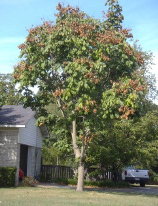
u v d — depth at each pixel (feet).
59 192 50.85
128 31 51.47
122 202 40.57
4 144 63.82
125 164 71.61
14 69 51.16
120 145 68.03
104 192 55.01
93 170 75.41
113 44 48.39
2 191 50.47
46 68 50.80
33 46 50.39
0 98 64.13
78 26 49.37
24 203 36.19
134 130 69.87
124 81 46.09
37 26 51.62
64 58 50.90
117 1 51.90
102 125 47.67
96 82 45.27
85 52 48.49
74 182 71.20
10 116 67.46
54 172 79.05
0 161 63.31
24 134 68.28
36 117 75.25
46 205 35.17
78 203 37.68
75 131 53.57
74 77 45.50
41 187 62.23
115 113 45.32
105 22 52.34
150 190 67.10
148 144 74.69
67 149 66.08
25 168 79.71
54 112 94.84
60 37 49.93
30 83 49.78
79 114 48.88
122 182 72.74
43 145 107.45
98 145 66.69
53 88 52.31
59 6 51.52
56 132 55.16
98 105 46.98
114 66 50.29
